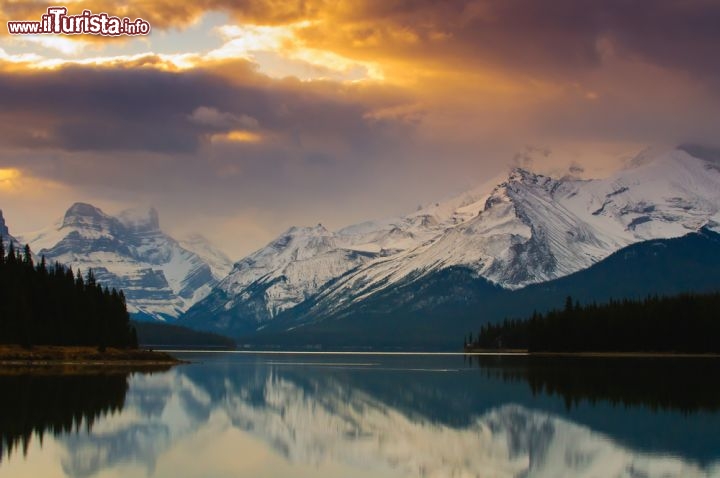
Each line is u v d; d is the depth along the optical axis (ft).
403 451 382.83
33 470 323.78
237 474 326.24
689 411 494.59
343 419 480.64
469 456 371.35
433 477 331.77
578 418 472.44
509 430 437.58
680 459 359.05
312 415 496.64
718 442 395.34
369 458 365.61
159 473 324.39
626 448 383.24
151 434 408.05
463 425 456.04
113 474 320.70
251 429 438.81
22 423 421.59
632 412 493.77
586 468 345.72
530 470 344.69
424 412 507.71
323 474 330.13
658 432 424.87
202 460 351.05
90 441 381.60
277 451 376.27
